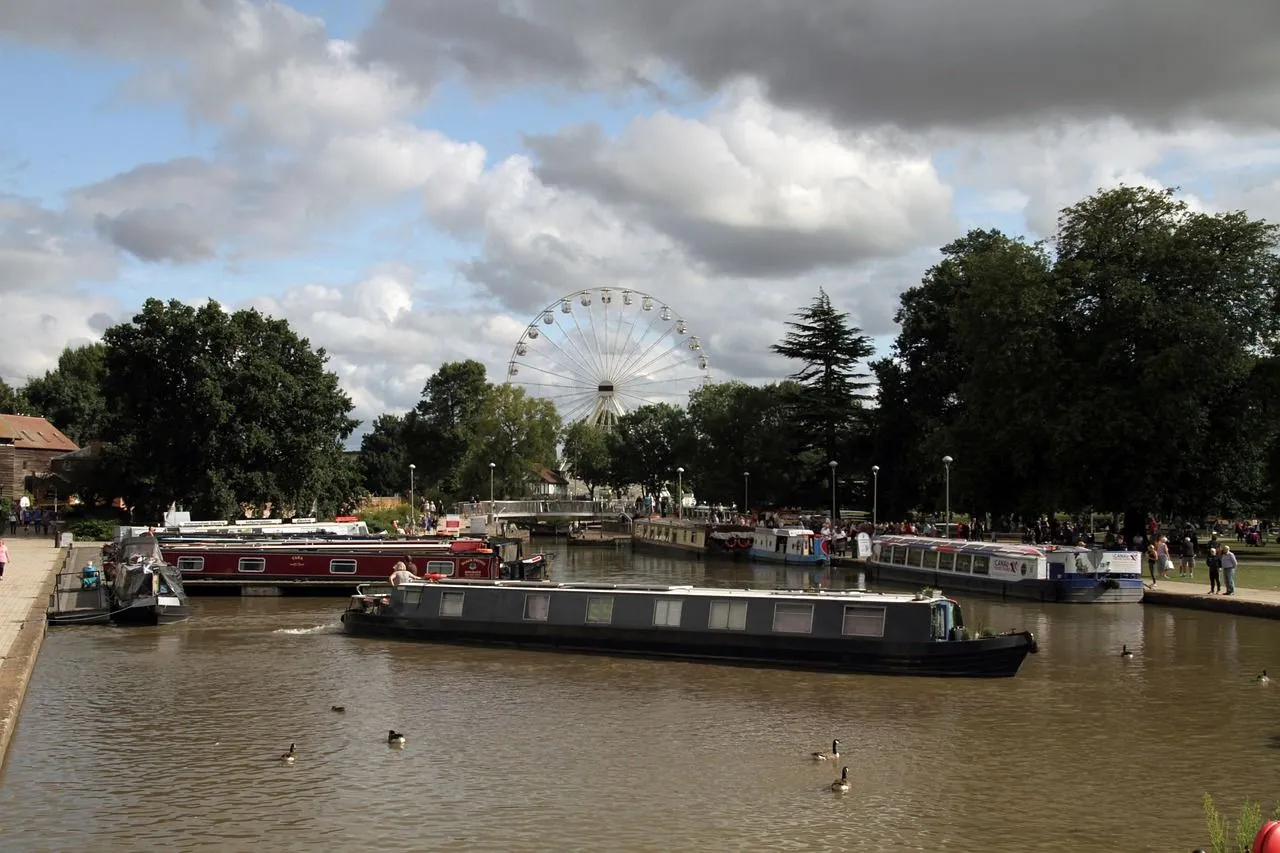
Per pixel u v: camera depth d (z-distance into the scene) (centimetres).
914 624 4281
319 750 3259
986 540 9312
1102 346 7981
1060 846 2495
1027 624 5606
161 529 7981
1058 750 3256
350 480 11575
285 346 11012
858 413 13275
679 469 16675
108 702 3869
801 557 9712
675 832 2572
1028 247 8619
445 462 18050
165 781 2956
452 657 4709
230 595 6862
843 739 3372
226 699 3916
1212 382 7656
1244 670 4366
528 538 14238
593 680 4234
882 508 12319
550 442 17525
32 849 2481
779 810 2727
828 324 13575
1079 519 11900
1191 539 7581
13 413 17850
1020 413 8125
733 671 4391
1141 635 5219
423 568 6825
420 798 2816
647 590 4744
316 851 2459
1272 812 2700
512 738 3397
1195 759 3164
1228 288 7838
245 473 10362
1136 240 8038
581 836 2544
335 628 5497
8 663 3947
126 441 10300
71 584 6394
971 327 8831
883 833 2570
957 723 3566
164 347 10294
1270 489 9456
